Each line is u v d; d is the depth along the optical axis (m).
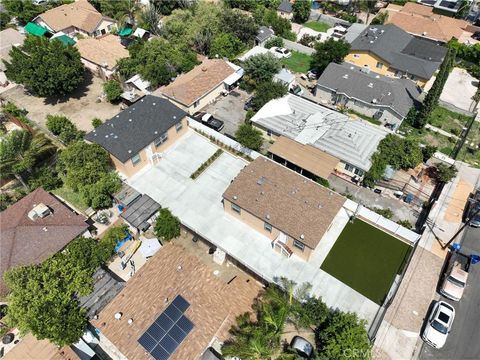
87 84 63.81
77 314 29.80
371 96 55.84
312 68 68.75
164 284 32.25
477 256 36.28
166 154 47.38
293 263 35.84
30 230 36.06
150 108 48.41
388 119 55.59
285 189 37.81
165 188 43.06
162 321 29.70
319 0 93.94
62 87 56.75
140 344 28.58
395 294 34.16
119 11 81.94
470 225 40.94
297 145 47.34
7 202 42.38
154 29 77.56
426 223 40.78
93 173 40.75
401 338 31.88
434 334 31.14
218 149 47.62
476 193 44.19
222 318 30.28
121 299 31.48
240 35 72.88
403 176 46.16
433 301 34.41
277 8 88.38
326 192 37.84
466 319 33.22
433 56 65.88
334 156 45.44
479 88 62.06
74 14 78.88
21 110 56.16
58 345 29.11
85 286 31.91
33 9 81.19
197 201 41.59
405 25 77.56
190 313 30.27
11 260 34.00
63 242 36.16
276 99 54.66
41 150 44.03
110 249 36.06
